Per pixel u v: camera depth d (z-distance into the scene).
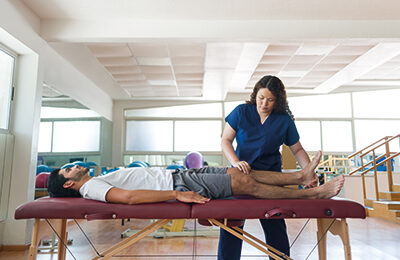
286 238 1.80
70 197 1.67
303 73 6.70
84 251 2.76
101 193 1.47
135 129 8.56
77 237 3.37
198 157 5.48
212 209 1.40
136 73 6.35
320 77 6.98
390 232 3.72
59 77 4.77
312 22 3.81
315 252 2.72
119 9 3.51
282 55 5.66
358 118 8.45
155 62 5.75
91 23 3.71
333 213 1.40
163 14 3.64
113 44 4.89
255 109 1.85
